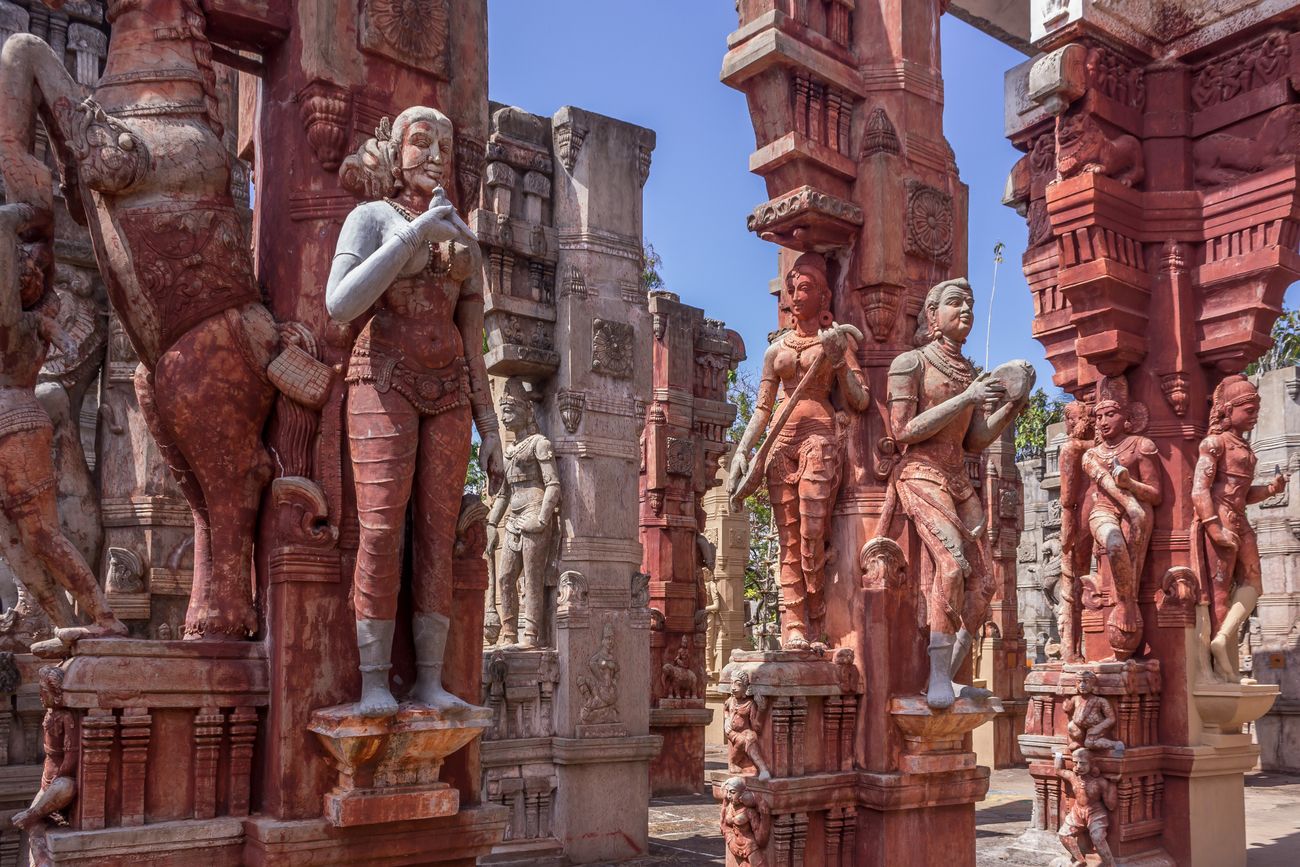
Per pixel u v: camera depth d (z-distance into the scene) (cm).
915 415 605
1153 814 778
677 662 1263
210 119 409
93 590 392
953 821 612
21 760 623
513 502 918
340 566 401
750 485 614
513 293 902
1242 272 789
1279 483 821
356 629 388
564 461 906
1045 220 897
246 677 391
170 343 396
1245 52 812
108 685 364
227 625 398
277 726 382
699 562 1335
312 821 375
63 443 729
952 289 612
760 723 584
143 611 738
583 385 911
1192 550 799
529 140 934
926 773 589
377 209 386
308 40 416
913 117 658
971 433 619
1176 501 809
